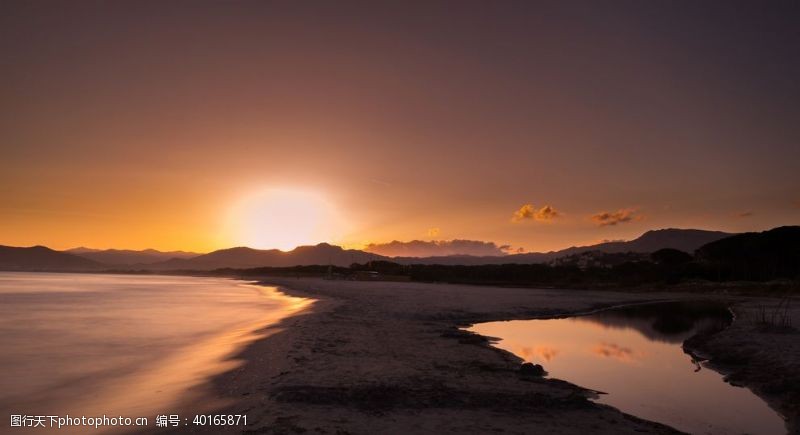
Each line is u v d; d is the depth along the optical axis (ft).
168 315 115.03
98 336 77.51
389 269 518.78
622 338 89.56
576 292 270.26
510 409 38.70
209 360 56.34
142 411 36.29
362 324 93.04
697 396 47.52
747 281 315.78
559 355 69.97
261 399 39.01
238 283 411.54
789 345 69.21
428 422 34.65
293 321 96.89
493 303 159.74
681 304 193.06
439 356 61.57
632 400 45.75
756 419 40.22
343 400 38.96
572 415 38.14
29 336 77.05
